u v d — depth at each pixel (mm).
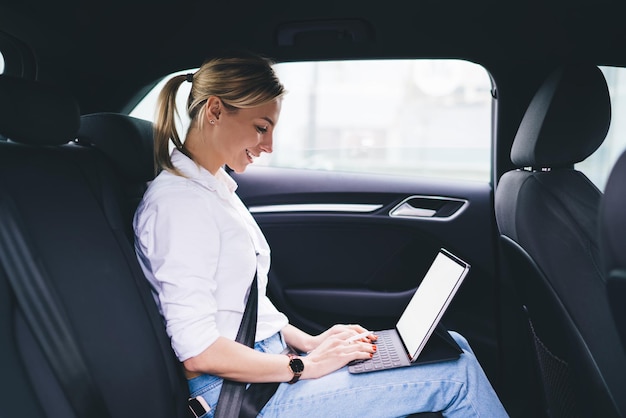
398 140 13594
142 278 1209
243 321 1289
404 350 1381
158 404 1120
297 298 2074
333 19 1842
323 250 2080
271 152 1363
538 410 1913
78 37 1722
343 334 1428
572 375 1283
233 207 1331
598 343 1182
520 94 1886
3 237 972
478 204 2023
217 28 1876
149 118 2084
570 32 1798
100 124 1352
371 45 1863
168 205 1219
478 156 2150
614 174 778
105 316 1068
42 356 992
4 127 1077
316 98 8445
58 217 1069
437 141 13102
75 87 1815
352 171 2166
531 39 1823
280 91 1313
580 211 1296
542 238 1270
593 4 1750
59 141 1168
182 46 1906
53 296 989
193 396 1255
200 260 1203
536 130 1352
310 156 2373
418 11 1818
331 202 2121
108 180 1271
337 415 1217
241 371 1188
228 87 1256
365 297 2047
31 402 985
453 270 1404
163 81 1999
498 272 2008
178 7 1821
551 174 1358
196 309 1179
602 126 1347
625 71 1817
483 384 1270
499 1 1785
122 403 1063
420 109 13523
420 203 2092
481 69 1912
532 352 1724
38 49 1677
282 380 1239
